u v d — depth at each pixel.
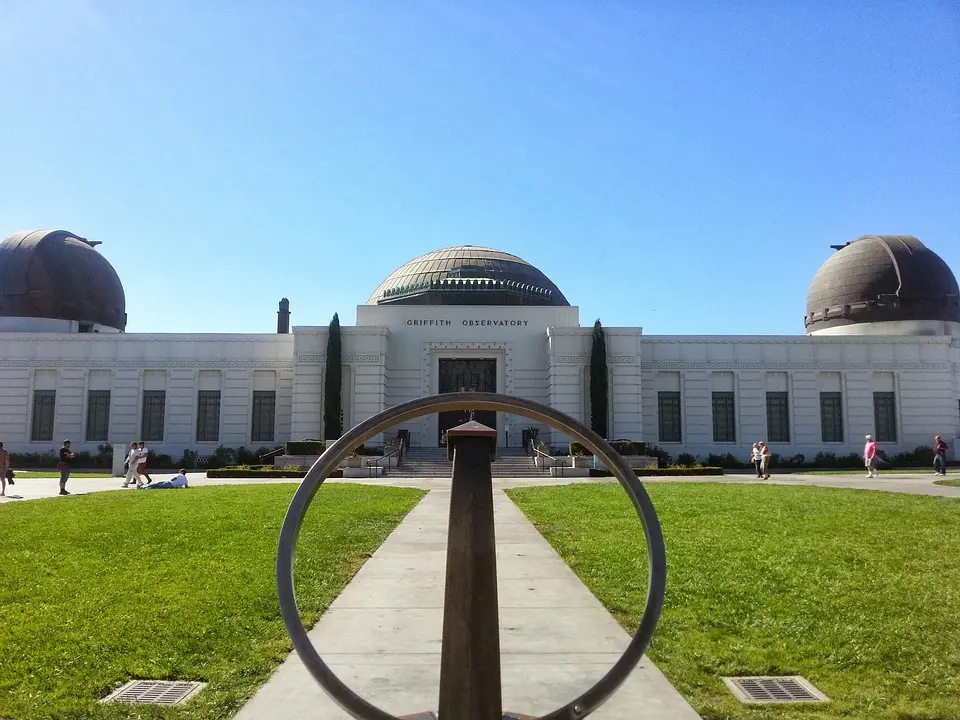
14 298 43.28
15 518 14.45
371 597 8.61
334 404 38.38
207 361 41.56
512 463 34.19
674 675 5.94
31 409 40.94
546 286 47.56
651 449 38.88
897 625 7.13
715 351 42.25
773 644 6.69
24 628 7.05
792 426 41.59
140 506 16.62
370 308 41.78
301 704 5.36
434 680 5.90
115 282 47.31
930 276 44.25
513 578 9.59
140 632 6.96
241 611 7.75
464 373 41.53
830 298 46.28
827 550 10.80
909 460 40.97
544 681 5.86
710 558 10.40
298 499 4.30
